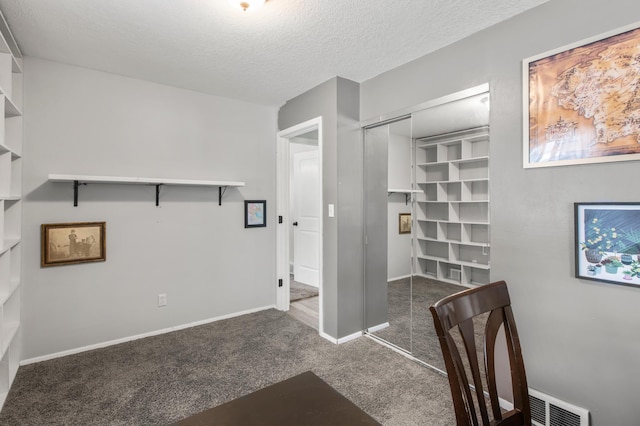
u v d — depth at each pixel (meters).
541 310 1.84
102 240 2.74
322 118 3.01
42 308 2.52
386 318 2.90
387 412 1.94
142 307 2.96
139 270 2.95
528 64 1.86
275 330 3.16
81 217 2.67
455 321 0.99
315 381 1.10
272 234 3.79
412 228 2.65
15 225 2.38
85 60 2.54
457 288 2.34
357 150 3.01
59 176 2.40
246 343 2.87
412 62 2.54
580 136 1.67
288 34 2.15
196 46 2.30
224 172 3.43
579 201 1.68
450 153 2.34
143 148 2.95
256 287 3.69
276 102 3.59
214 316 3.39
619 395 1.57
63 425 1.82
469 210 2.23
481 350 2.18
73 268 2.64
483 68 2.09
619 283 1.56
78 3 1.80
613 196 1.57
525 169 1.89
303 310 3.74
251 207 3.61
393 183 2.80
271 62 2.57
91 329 2.72
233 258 3.51
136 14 1.91
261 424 0.87
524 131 1.88
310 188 4.80
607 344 1.61
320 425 0.87
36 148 2.49
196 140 3.24
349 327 2.97
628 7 1.52
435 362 2.49
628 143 1.52
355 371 2.41
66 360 2.53
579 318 1.70
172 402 2.03
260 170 3.69
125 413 1.92
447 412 1.94
